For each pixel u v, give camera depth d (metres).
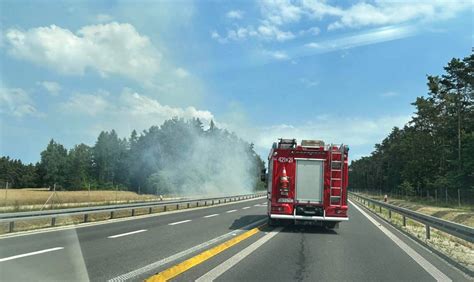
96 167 123.06
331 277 8.61
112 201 34.97
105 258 10.09
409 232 17.70
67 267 8.36
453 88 58.00
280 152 17.22
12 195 40.91
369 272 9.22
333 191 16.89
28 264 8.19
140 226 18.14
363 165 168.12
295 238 14.96
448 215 32.81
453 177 52.62
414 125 72.56
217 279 8.16
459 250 12.98
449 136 61.72
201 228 17.52
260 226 18.88
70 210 18.64
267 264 9.84
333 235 16.22
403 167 87.00
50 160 117.19
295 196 17.03
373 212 31.64
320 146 17.14
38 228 16.64
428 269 9.72
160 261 9.75
